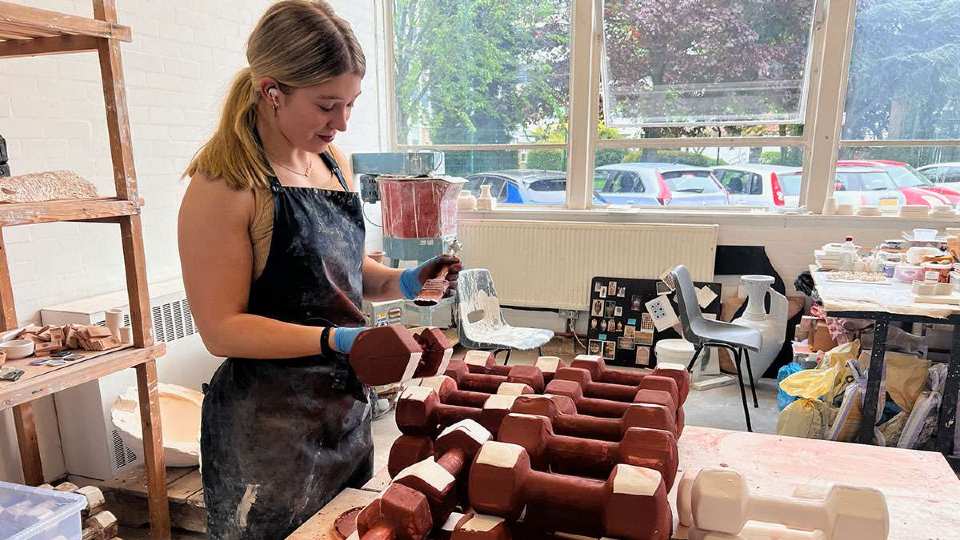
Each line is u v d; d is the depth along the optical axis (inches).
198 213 39.2
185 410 97.7
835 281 115.4
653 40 153.6
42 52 69.1
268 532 44.1
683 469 40.8
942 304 95.3
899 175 144.9
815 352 123.5
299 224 41.9
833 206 144.0
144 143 106.2
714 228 149.6
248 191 39.8
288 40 36.4
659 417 32.3
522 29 165.6
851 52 141.8
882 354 95.5
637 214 158.7
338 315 45.5
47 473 90.5
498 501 27.2
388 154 146.1
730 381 142.6
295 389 43.7
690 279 132.1
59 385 63.9
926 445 99.9
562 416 34.4
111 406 90.4
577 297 163.2
